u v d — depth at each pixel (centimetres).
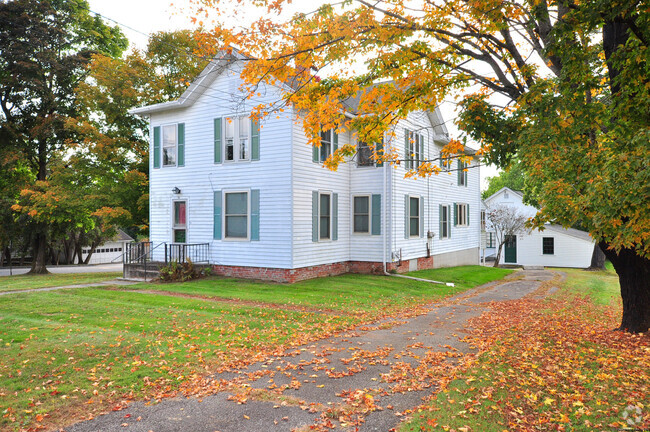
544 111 716
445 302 1462
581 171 641
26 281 1928
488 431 483
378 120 927
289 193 1656
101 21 3006
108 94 2359
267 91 1689
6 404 566
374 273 1938
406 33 814
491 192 6950
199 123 1872
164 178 1975
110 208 2211
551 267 3622
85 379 657
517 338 909
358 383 649
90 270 3522
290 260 1653
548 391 596
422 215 2212
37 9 2655
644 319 915
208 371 702
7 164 2636
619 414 514
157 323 1010
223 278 1752
